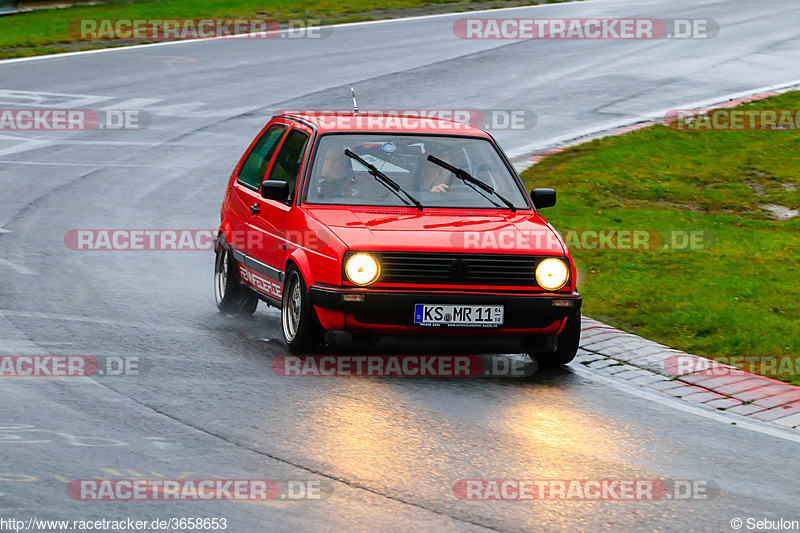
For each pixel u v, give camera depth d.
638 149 61.44
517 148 61.75
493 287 27.78
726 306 35.66
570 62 88.88
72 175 55.31
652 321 34.00
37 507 18.45
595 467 21.61
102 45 93.44
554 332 28.28
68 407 23.92
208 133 65.56
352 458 21.44
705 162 59.16
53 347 28.83
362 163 30.75
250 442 22.17
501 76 82.81
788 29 105.56
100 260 40.00
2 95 73.62
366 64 86.69
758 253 43.62
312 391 25.86
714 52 93.50
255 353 29.17
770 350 31.08
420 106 72.19
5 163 57.38
